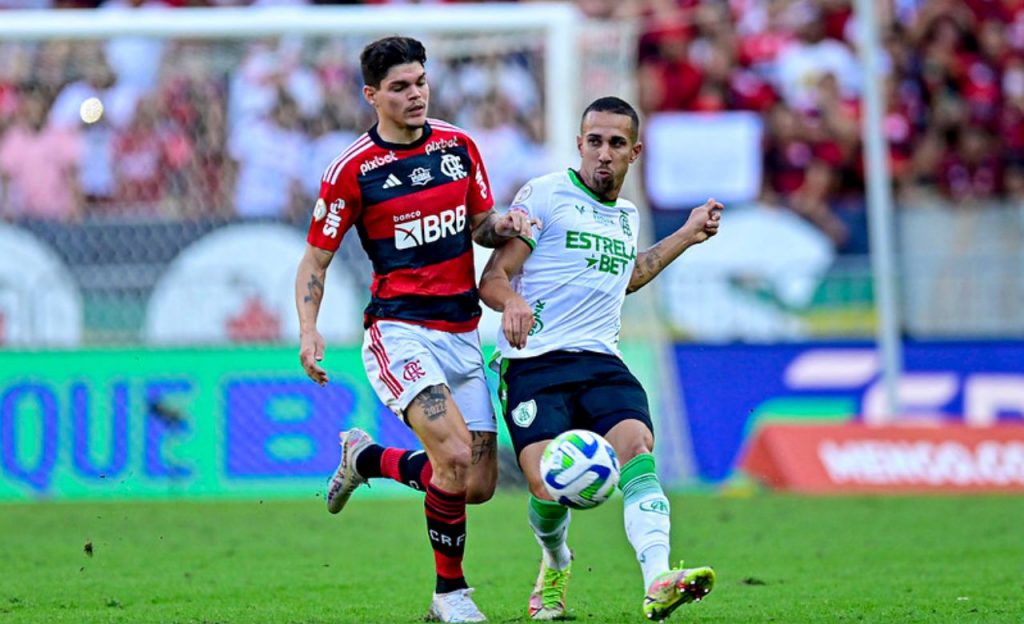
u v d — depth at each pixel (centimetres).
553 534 2192
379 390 2209
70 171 5181
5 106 5206
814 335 5047
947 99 6525
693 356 4922
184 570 2978
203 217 4762
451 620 2177
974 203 5475
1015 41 6662
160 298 4712
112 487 4541
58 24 4638
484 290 2158
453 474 2131
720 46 6475
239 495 4562
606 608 2398
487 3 6359
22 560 3139
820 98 6431
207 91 5212
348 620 2252
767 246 5575
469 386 2225
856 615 2283
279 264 4762
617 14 6538
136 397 4562
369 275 4712
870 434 4794
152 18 4675
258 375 4597
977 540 3472
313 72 5241
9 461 4538
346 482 2384
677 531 3672
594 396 2161
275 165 5206
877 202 4800
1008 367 5128
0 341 4647
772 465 4772
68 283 4691
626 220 2267
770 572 2930
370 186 2164
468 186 2223
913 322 5250
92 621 2258
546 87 5119
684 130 5962
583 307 2220
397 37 2161
